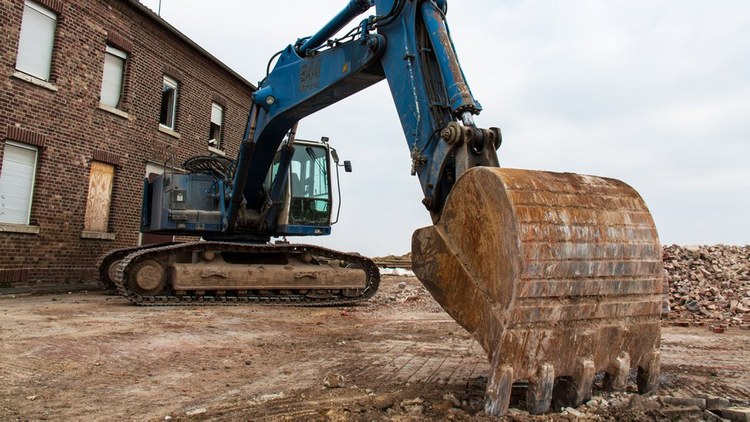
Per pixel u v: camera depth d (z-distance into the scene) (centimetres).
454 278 375
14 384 429
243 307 982
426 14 554
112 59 1424
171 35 1609
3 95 1122
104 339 620
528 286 328
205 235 1141
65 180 1266
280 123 884
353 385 438
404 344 647
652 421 332
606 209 378
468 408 360
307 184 1098
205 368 500
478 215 362
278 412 363
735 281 1256
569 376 351
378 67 657
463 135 451
